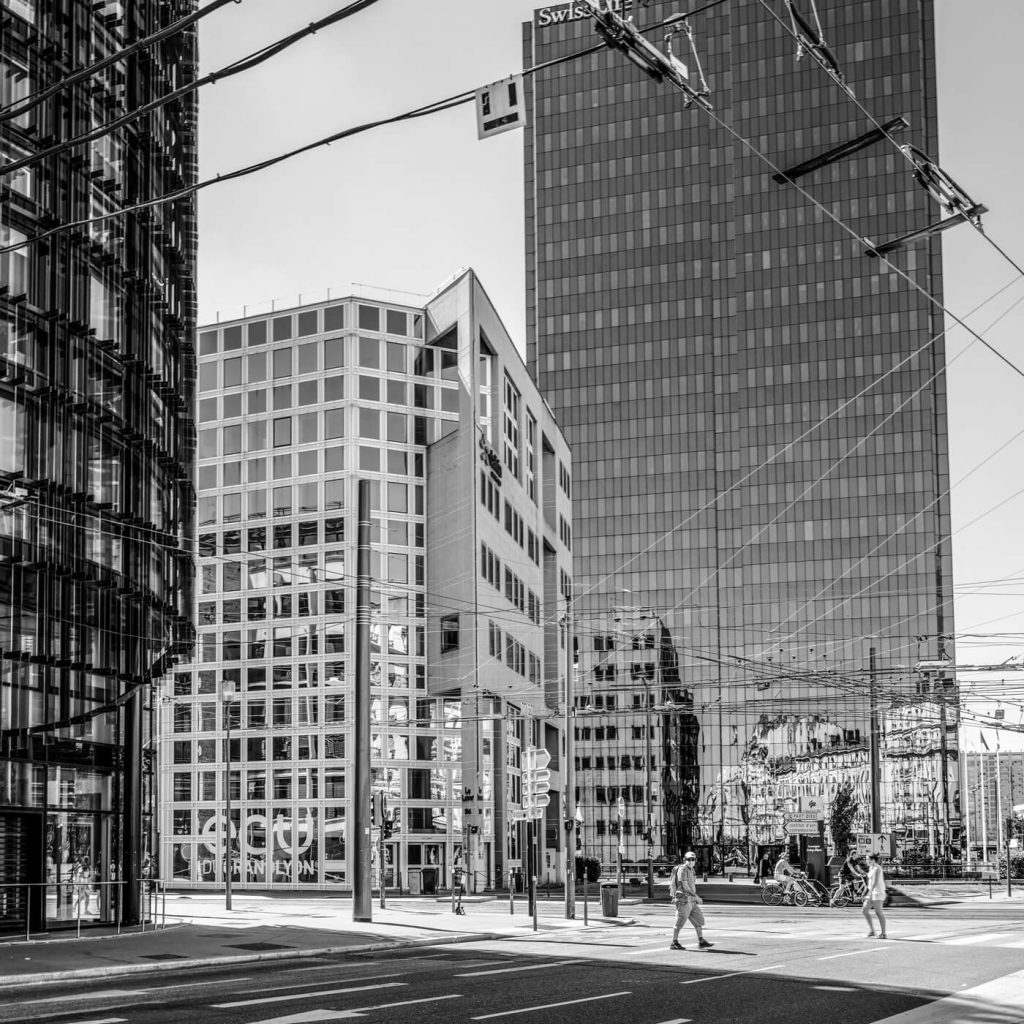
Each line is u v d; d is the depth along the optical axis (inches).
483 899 2293.3
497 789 2957.7
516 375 3427.7
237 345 3403.1
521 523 3405.5
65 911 1275.8
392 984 822.5
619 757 6269.7
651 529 6338.6
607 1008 688.4
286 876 3142.2
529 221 6855.3
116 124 452.4
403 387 3297.2
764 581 6181.1
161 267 1519.4
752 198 6407.5
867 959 1007.0
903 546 6043.3
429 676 3105.3
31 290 1210.6
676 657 6240.2
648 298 6486.2
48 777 1253.7
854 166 6299.2
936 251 6181.1
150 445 1408.7
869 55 6269.7
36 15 1236.5
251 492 3334.2
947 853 5428.2
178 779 3297.2
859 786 5772.6
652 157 6565.0
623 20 511.2
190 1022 623.8
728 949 1117.7
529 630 3440.0
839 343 6235.2
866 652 5989.2
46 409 1219.2
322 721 3171.8
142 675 1371.8
